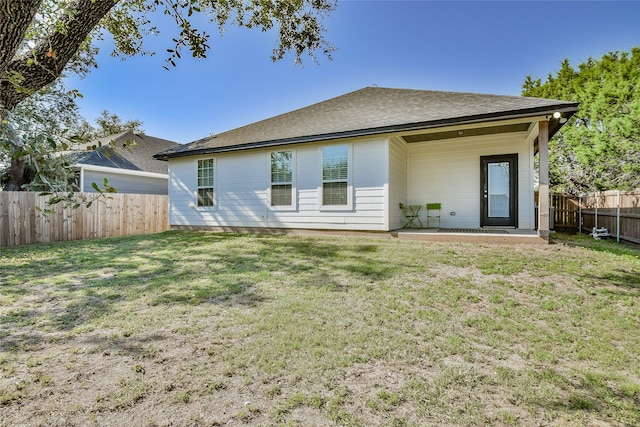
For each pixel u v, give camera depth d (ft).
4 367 6.95
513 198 28.71
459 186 30.50
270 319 9.64
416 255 18.44
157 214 38.75
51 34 8.83
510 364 7.29
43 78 8.80
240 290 12.51
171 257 19.10
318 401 5.89
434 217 31.27
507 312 10.34
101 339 8.36
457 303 11.14
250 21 19.62
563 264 16.11
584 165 40.40
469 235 22.88
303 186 28.84
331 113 32.07
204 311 10.29
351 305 10.87
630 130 34.40
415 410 5.68
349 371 6.92
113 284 13.39
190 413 5.57
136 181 47.47
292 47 19.66
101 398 5.93
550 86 44.52
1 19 6.17
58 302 11.19
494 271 14.90
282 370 6.91
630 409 5.77
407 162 32.14
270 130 32.27
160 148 57.82
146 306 10.76
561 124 22.11
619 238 26.08
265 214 30.68
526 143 28.07
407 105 28.25
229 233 30.58
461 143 30.37
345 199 27.12
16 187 32.76
